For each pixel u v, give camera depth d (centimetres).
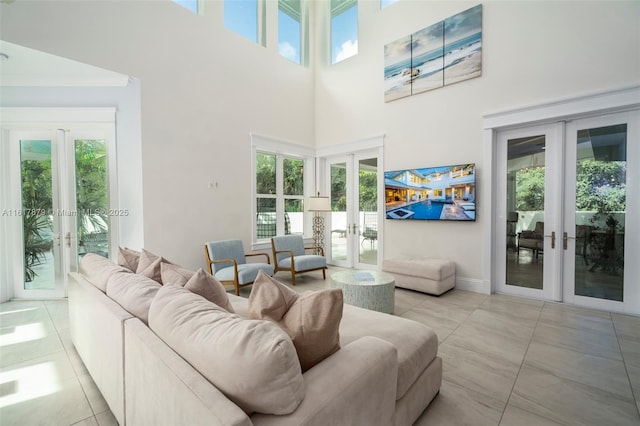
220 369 88
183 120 388
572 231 336
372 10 493
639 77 287
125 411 133
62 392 184
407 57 450
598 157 319
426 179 427
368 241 534
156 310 124
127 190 362
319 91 579
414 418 149
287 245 484
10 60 312
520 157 367
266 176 524
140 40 346
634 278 302
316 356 113
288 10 557
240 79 457
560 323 284
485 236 382
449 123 410
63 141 365
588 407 167
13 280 365
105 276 189
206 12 413
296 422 82
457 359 219
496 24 368
